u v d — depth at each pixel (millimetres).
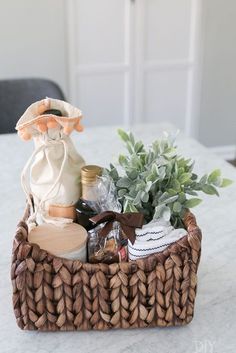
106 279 879
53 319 903
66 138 982
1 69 3008
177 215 962
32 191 1011
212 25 3344
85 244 929
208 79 3496
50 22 2990
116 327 921
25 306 892
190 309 918
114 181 981
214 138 3713
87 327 915
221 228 1279
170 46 3312
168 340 908
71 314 901
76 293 886
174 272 885
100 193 972
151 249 895
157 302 902
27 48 3008
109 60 3225
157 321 918
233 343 903
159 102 3457
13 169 1605
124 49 3227
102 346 895
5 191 1464
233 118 3688
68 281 878
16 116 2199
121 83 3316
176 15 3238
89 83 3246
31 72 3072
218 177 970
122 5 3107
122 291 888
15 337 917
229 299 1020
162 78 3389
